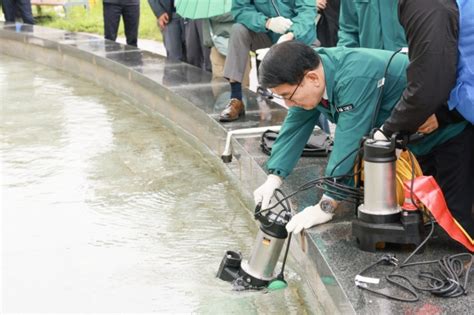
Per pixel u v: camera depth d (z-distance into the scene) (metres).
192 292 4.76
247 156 6.21
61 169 7.15
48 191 6.61
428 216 4.30
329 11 7.44
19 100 9.88
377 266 4.12
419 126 4.05
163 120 8.62
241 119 7.18
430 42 3.82
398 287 3.88
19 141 8.04
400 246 4.31
